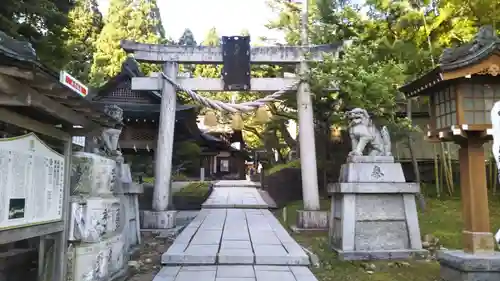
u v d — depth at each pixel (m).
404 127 11.34
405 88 6.99
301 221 11.26
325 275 6.75
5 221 3.80
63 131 5.05
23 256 5.66
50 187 4.67
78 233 5.14
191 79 11.95
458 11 11.62
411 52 11.53
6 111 3.88
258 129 27.25
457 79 5.75
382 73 10.03
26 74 3.44
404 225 7.92
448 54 5.82
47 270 4.99
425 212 11.15
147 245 9.47
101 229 5.54
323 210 11.61
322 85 10.97
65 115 4.59
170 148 11.67
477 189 5.95
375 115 10.54
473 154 6.00
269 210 15.68
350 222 7.76
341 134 15.94
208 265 7.04
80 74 16.34
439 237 8.80
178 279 6.11
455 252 6.09
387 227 7.88
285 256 7.12
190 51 11.91
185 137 23.06
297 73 12.07
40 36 11.38
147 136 19.59
